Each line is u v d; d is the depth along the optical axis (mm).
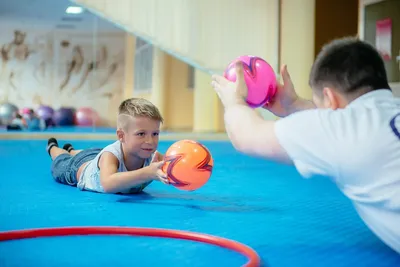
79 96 16031
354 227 2178
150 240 1872
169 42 7922
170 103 14102
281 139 1570
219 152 6926
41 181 3615
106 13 7637
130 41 15727
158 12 7848
